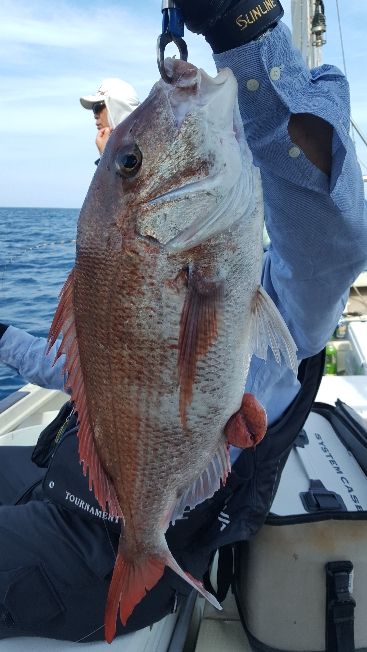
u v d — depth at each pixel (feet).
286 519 2.28
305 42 5.76
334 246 1.69
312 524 2.29
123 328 1.51
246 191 1.44
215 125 1.40
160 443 1.60
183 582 2.24
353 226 1.64
